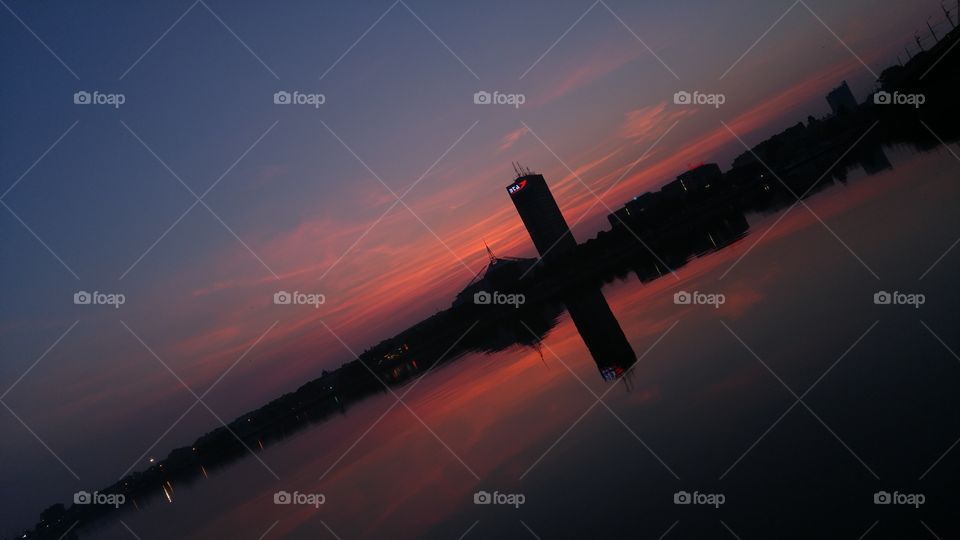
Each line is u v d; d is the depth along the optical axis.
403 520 22.42
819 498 12.03
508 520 17.66
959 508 10.11
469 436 31.94
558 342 53.09
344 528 25.05
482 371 59.62
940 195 35.41
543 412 29.45
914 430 12.96
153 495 126.88
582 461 20.33
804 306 26.59
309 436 89.94
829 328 22.09
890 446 12.78
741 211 119.81
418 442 37.72
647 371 28.59
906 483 11.35
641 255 128.50
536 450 23.81
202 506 58.03
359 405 113.19
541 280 162.62
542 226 194.75
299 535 26.81
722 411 19.12
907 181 46.22
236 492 57.47
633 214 198.00
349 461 43.94
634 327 41.38
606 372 32.16
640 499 15.36
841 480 12.33
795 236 47.44
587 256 157.00
